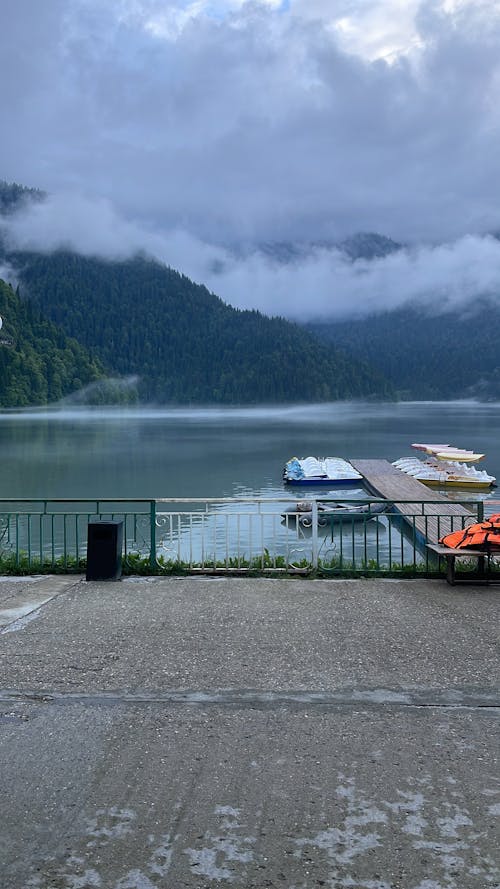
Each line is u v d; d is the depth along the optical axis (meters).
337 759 4.11
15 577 9.34
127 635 6.55
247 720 4.64
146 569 9.48
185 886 3.01
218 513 10.11
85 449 76.50
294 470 45.69
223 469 55.41
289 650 6.09
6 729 4.51
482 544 8.62
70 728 4.52
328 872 3.10
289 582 8.88
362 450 74.00
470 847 3.27
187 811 3.56
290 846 3.28
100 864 3.15
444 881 3.04
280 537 23.91
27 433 107.88
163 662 5.79
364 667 5.65
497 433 103.69
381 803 3.63
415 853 3.23
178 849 3.26
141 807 3.60
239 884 3.02
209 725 4.57
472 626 6.81
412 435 99.69
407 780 3.87
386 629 6.72
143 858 3.19
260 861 3.17
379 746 4.27
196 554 20.78
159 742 4.32
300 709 4.82
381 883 3.03
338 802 3.64
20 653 6.02
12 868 3.12
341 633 6.59
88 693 5.11
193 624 6.91
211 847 3.28
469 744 4.29
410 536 23.72
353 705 4.89
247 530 25.53
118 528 9.12
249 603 7.78
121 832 3.39
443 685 5.26
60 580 9.09
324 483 43.81
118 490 43.81
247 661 5.80
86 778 3.89
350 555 20.75
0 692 5.14
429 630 6.68
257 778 3.88
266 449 75.62
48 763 4.05
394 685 5.26
